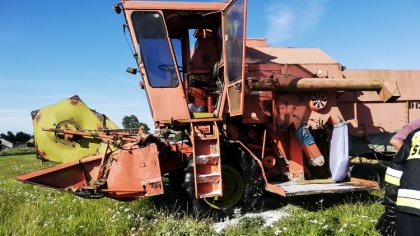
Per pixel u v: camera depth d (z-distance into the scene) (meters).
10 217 5.54
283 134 6.75
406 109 7.94
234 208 5.89
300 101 6.64
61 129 7.78
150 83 5.96
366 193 6.59
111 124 8.97
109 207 6.03
